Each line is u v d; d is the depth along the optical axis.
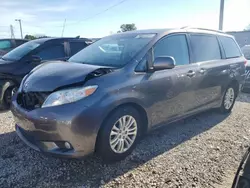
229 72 5.07
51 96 2.79
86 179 2.79
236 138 4.03
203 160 3.26
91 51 4.04
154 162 3.18
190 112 4.27
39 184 2.68
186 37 4.18
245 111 5.64
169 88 3.64
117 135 3.08
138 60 3.33
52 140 2.76
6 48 9.23
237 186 1.71
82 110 2.70
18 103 3.21
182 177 2.86
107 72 3.04
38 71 3.42
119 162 3.16
